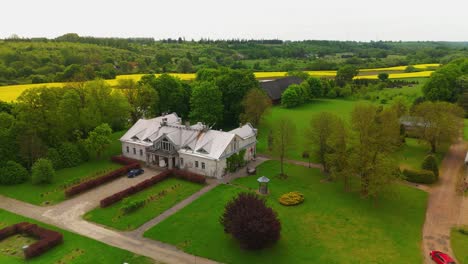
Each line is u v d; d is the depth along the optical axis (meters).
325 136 71.50
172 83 110.56
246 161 79.38
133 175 71.44
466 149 87.19
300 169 75.75
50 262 43.97
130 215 56.00
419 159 80.31
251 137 80.62
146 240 49.00
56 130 78.38
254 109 101.06
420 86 170.00
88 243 48.19
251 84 111.62
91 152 84.94
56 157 75.25
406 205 58.81
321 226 52.31
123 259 44.59
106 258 44.81
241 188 65.88
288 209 57.59
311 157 81.88
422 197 61.72
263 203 46.94
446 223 53.16
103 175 70.62
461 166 76.31
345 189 64.56
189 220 54.12
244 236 44.09
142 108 104.50
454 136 80.75
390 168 57.16
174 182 68.81
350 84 171.75
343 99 160.75
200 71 132.50
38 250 45.22
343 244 47.72
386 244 47.69
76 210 57.91
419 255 45.22
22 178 68.50
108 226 52.81
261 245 45.16
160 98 108.12
